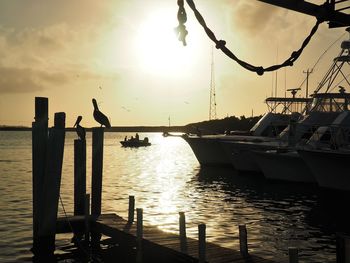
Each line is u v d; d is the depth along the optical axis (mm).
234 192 27562
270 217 19297
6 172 39094
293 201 23891
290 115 40344
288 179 30656
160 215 19812
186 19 4844
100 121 15586
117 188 29719
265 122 40188
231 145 36594
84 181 15453
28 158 59688
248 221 18375
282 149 30031
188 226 17359
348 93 29516
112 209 21172
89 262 12695
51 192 13484
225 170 41062
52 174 13469
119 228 13133
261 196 25812
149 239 11789
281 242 14867
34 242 13688
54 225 13609
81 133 15406
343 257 7199
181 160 60938
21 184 29922
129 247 13188
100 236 14539
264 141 36375
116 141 170250
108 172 42219
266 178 32000
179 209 21422
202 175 37656
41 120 13836
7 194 25000
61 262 12695
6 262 12414
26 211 19609
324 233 16234
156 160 60438
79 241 14266
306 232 16391
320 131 27578
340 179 24078
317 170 25031
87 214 14344
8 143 127375
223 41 5012
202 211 20828
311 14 5449
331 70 29922
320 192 25344
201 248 9836
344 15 5637
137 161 58219
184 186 30844
